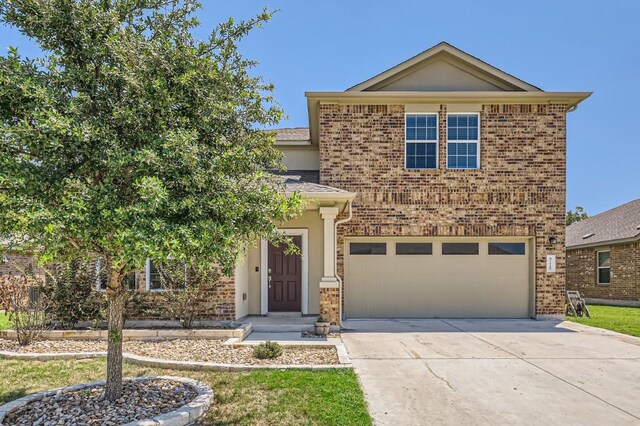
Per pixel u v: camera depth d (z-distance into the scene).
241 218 4.61
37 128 3.53
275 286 12.16
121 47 4.08
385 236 12.14
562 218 12.12
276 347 7.41
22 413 4.57
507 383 6.13
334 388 5.62
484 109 12.26
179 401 4.91
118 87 4.41
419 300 12.23
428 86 12.72
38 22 4.12
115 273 4.89
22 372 6.47
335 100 12.23
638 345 8.71
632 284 18.12
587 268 20.73
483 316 12.22
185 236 3.63
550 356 7.73
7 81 3.74
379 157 12.18
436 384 6.03
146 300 10.41
